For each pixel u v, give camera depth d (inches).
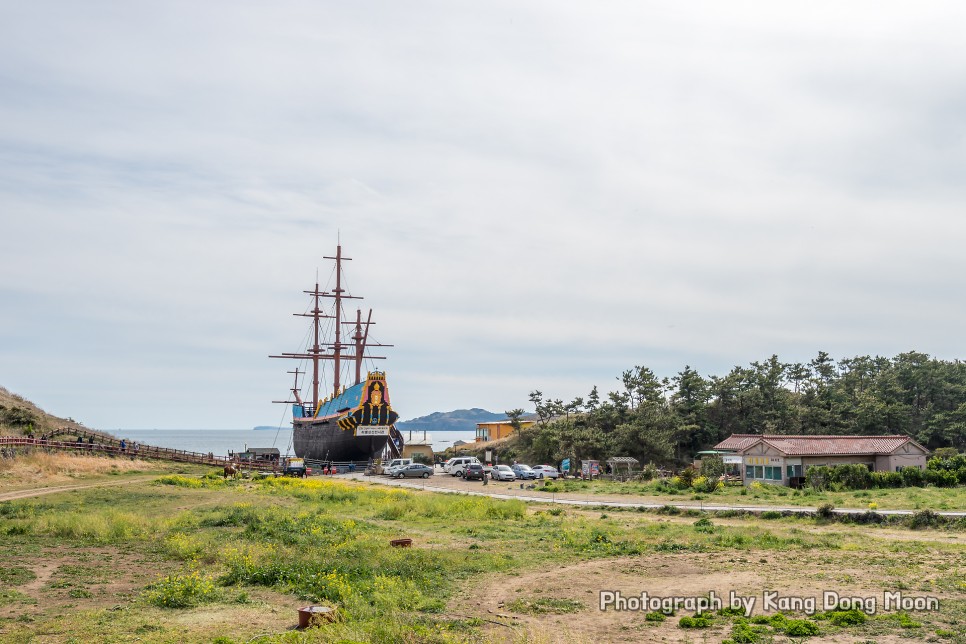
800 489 2214.6
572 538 1165.7
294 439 5531.5
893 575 859.4
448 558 969.5
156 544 1109.1
